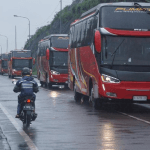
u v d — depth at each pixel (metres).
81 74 50.00
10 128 29.39
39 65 99.81
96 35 38.84
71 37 59.16
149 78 39.22
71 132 27.45
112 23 40.19
